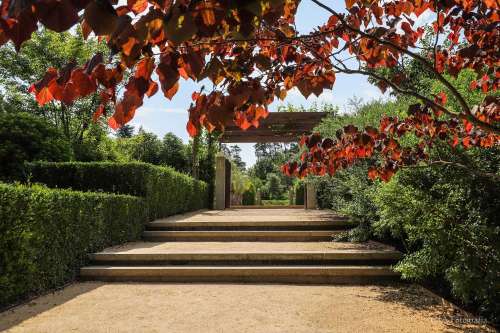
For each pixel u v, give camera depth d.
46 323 3.68
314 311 4.07
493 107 2.64
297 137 14.89
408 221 4.29
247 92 1.61
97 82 1.31
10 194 4.14
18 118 10.07
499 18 2.21
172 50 1.34
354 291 4.95
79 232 5.65
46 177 8.34
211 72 1.45
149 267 5.64
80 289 5.04
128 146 20.16
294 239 7.30
